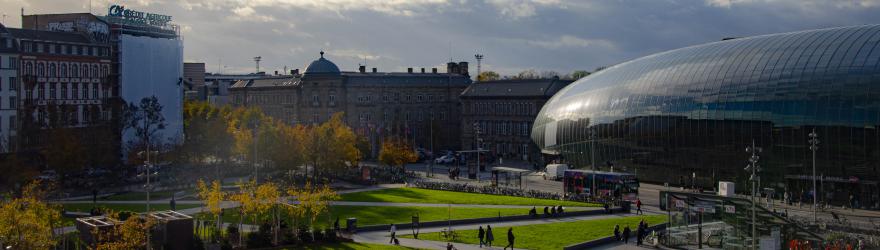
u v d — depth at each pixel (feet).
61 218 315.17
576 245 273.95
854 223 311.06
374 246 273.33
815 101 413.18
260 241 271.08
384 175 533.14
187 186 462.60
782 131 423.23
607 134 531.09
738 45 482.28
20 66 560.20
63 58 593.83
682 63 499.10
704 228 283.18
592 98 558.97
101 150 512.22
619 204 376.07
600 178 422.82
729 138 447.42
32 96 566.36
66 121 554.87
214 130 548.31
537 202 398.83
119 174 505.66
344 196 428.97
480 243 275.80
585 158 559.38
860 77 401.49
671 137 480.64
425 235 301.02
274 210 294.25
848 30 437.99
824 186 411.13
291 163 497.05
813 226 292.61
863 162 396.37
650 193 448.24
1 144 529.45
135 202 397.39
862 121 395.96
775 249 260.42
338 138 513.86
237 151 520.01
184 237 256.11
